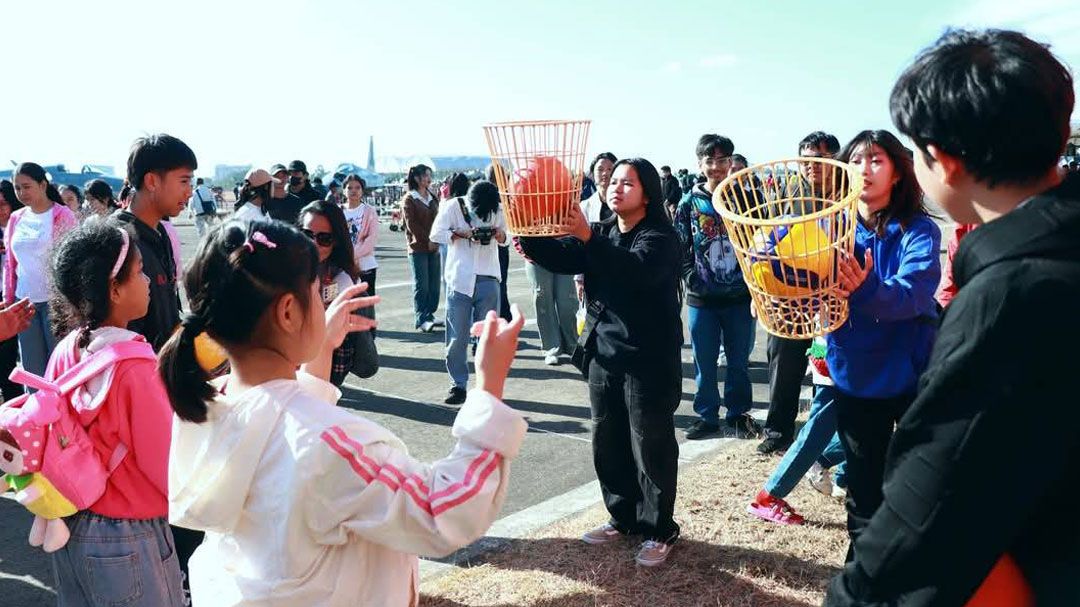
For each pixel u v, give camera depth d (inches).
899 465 48.8
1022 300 43.9
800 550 146.1
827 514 161.9
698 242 213.6
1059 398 43.3
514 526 163.9
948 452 45.3
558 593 132.4
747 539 150.6
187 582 120.0
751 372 298.7
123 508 89.6
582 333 149.9
